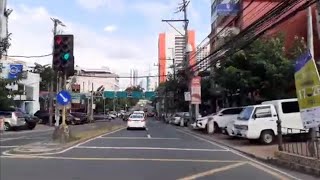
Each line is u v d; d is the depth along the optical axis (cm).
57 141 2383
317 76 1461
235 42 3384
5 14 5250
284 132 2459
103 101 12769
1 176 1280
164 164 1614
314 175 1383
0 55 4344
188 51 4934
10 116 4141
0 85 4566
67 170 1416
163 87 10462
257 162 1753
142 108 18300
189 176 1326
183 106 7900
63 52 2234
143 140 2812
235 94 4147
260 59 3219
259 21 2388
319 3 1698
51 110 5675
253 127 2467
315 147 1543
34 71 8056
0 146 2305
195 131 3969
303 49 3297
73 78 10656
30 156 1823
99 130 3725
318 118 1468
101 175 1320
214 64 4044
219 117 3528
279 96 3269
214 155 1989
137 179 1255
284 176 1372
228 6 5188
